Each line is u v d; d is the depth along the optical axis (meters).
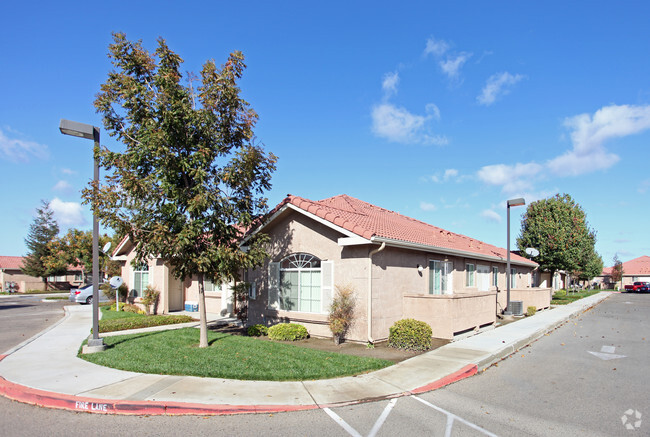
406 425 5.34
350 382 7.07
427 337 10.10
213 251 8.90
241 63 9.43
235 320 15.51
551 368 8.61
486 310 14.17
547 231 29.94
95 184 8.52
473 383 7.41
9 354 9.18
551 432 5.19
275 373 7.27
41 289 44.97
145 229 8.93
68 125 8.76
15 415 5.64
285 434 5.00
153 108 8.91
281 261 12.89
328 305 11.34
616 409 6.06
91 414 5.67
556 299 31.19
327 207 12.54
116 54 8.74
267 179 10.12
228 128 9.77
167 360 8.13
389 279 11.41
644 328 15.12
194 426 5.22
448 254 14.77
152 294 17.80
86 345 9.84
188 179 9.47
